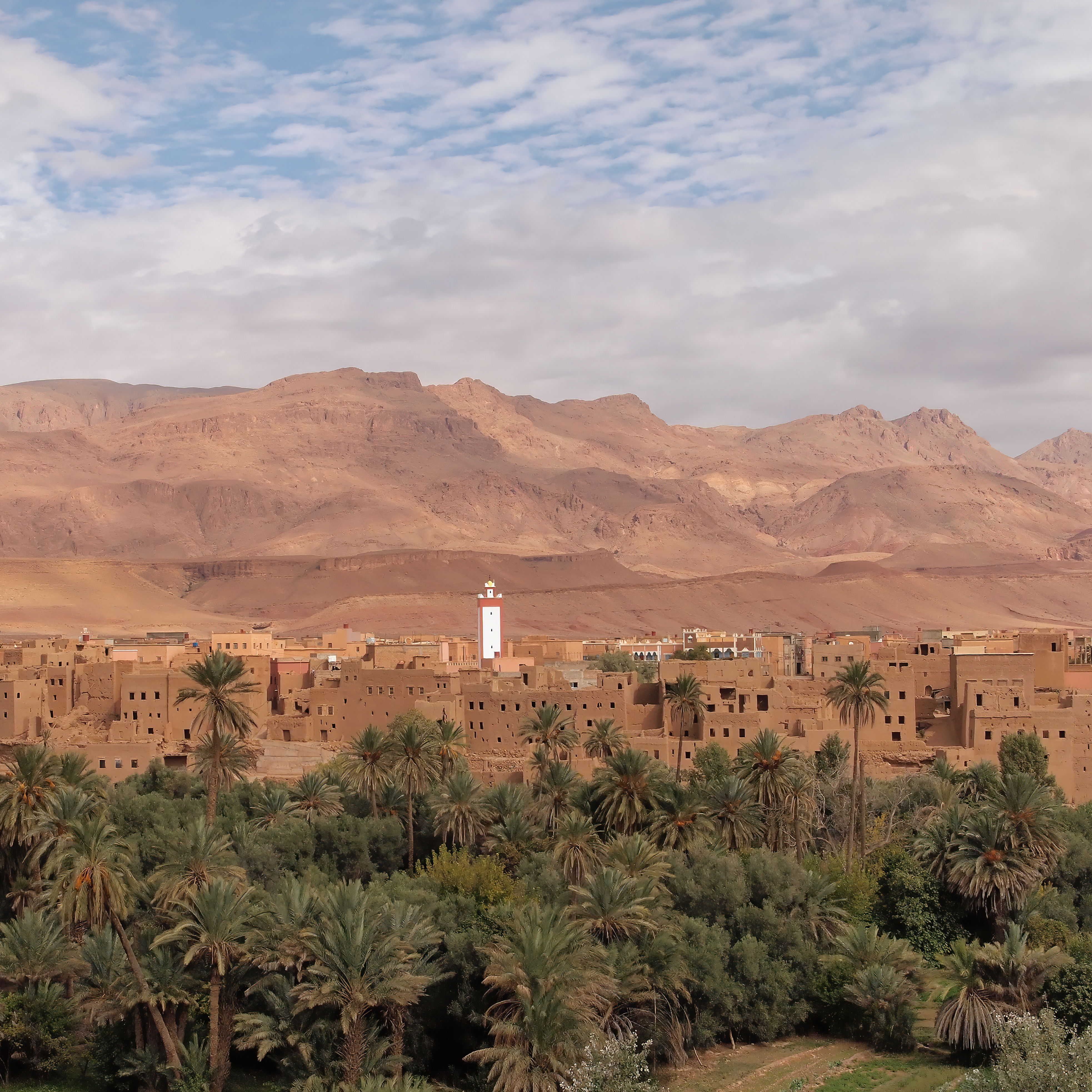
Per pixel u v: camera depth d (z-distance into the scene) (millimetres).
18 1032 81062
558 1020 72250
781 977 87312
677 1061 82062
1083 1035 70312
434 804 113062
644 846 91875
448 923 86688
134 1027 80250
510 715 147125
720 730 137750
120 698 165875
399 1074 74875
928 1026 87250
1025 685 137250
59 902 75750
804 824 111312
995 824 95562
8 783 96062
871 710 120125
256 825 113812
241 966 77125
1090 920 100125
